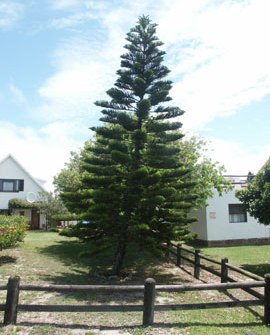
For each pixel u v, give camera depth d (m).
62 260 13.17
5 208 30.23
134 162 10.69
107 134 10.94
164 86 11.19
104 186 10.71
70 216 13.35
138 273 11.60
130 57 11.34
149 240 10.09
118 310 6.01
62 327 5.89
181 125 10.77
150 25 11.41
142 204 10.02
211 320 6.45
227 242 20.50
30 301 7.60
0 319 6.17
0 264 11.58
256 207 12.07
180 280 10.61
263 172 12.69
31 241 18.42
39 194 30.81
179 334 5.66
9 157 30.98
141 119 10.80
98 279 10.23
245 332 5.82
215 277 11.08
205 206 18.94
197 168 16.45
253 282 6.46
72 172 24.81
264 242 21.08
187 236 11.50
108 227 10.59
